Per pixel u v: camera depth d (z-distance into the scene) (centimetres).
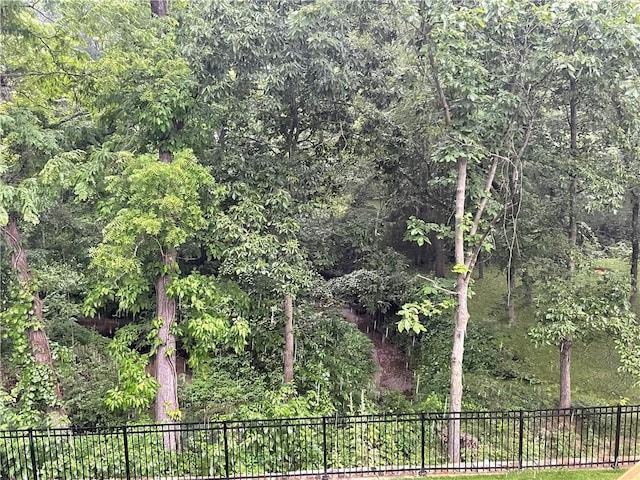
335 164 1215
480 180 1029
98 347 1401
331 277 1773
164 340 977
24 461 834
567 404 1114
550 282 1077
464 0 930
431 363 1423
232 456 873
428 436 965
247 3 929
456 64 852
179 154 866
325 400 1111
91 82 1011
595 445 1005
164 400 971
